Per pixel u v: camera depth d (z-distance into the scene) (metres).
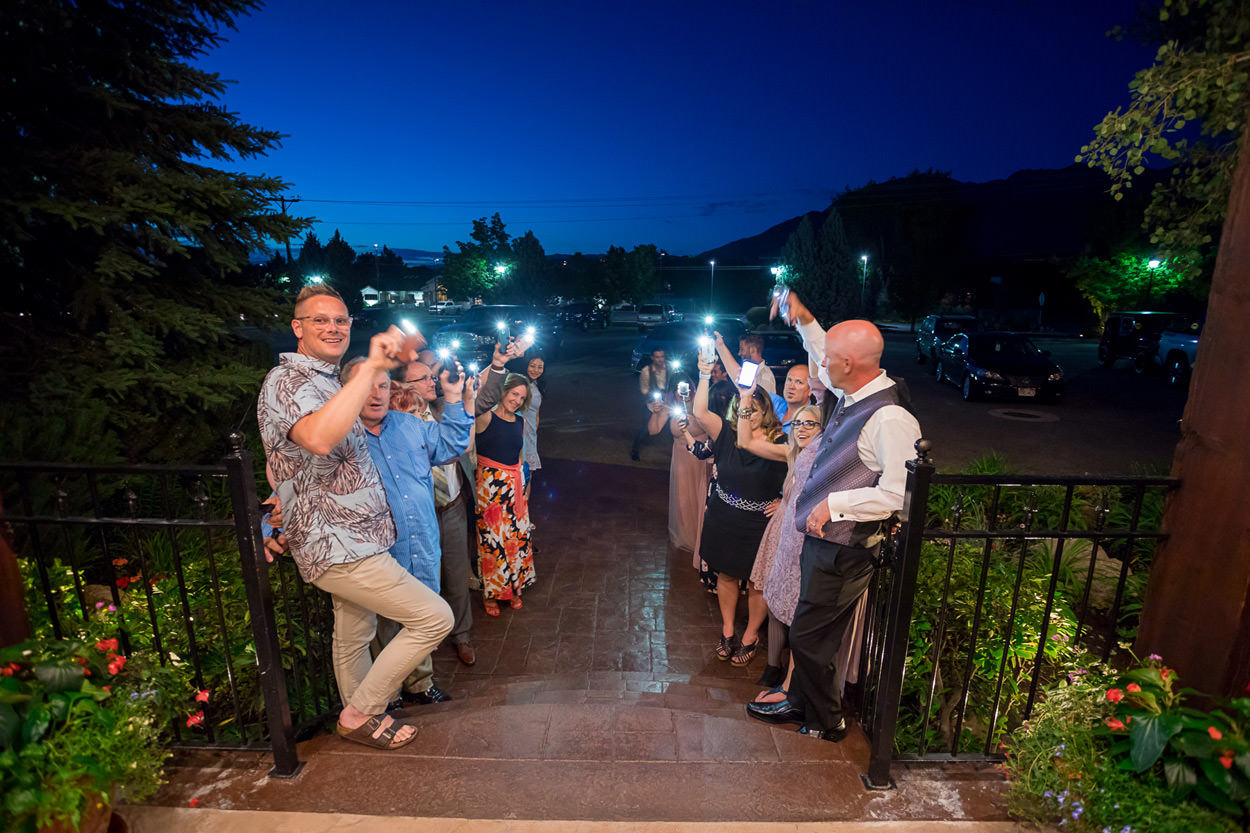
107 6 5.16
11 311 5.09
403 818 2.14
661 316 36.25
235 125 5.71
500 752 2.53
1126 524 5.32
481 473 4.27
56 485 2.31
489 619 4.38
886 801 2.29
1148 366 18.16
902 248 43.97
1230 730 2.02
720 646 3.93
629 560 5.33
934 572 3.68
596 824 2.11
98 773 1.80
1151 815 1.93
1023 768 2.26
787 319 3.40
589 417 11.92
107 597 3.13
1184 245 3.67
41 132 5.09
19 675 1.97
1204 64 2.81
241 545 2.16
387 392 2.72
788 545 3.06
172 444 4.98
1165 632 2.40
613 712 2.80
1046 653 3.20
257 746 2.53
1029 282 44.97
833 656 2.62
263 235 5.62
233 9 5.54
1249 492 2.12
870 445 2.43
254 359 6.07
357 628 2.67
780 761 2.51
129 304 5.10
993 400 14.49
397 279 76.06
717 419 3.68
